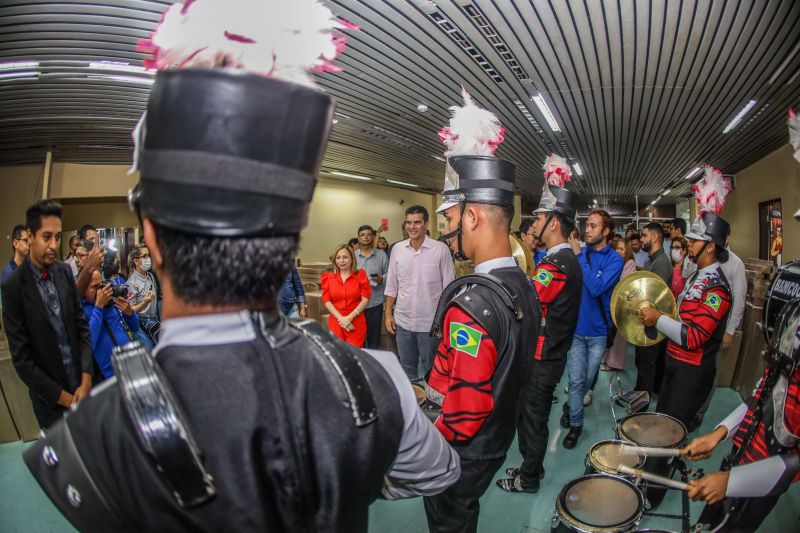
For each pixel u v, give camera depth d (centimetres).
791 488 231
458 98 589
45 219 216
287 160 43
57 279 225
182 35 48
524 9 370
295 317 60
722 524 121
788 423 105
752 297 399
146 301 348
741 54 444
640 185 1498
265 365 46
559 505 133
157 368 42
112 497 39
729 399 350
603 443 171
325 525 47
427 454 64
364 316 416
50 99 537
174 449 38
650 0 352
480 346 110
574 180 1396
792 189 755
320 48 53
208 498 39
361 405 50
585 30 402
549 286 215
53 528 221
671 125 721
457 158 130
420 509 224
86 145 732
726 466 131
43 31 384
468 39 423
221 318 45
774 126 678
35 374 214
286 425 45
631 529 125
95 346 275
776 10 358
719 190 209
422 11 372
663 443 164
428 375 132
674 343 211
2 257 808
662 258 410
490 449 116
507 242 131
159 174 40
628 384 395
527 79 522
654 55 451
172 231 42
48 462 42
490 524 208
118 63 445
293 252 47
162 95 40
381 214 1464
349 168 1112
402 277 365
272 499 43
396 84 538
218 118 39
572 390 289
